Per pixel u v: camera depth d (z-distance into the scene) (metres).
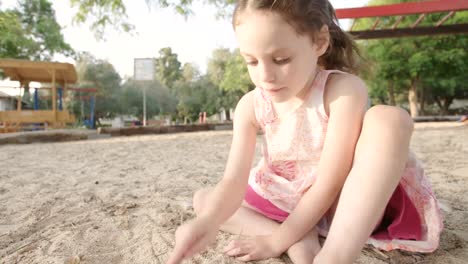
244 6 1.15
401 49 17.30
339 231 1.00
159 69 34.84
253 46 1.12
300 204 1.26
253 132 1.50
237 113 1.53
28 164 3.79
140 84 31.64
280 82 1.15
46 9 18.22
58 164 3.76
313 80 1.34
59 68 11.48
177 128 10.15
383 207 1.03
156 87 32.59
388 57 17.28
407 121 1.13
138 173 3.10
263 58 1.13
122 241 1.48
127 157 4.26
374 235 1.32
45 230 1.65
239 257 1.27
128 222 1.70
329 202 1.24
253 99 1.48
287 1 1.10
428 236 1.26
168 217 1.75
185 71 33.91
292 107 1.38
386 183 1.03
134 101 31.27
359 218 1.00
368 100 1.35
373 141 1.10
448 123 9.42
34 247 1.46
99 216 1.81
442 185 2.35
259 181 1.49
